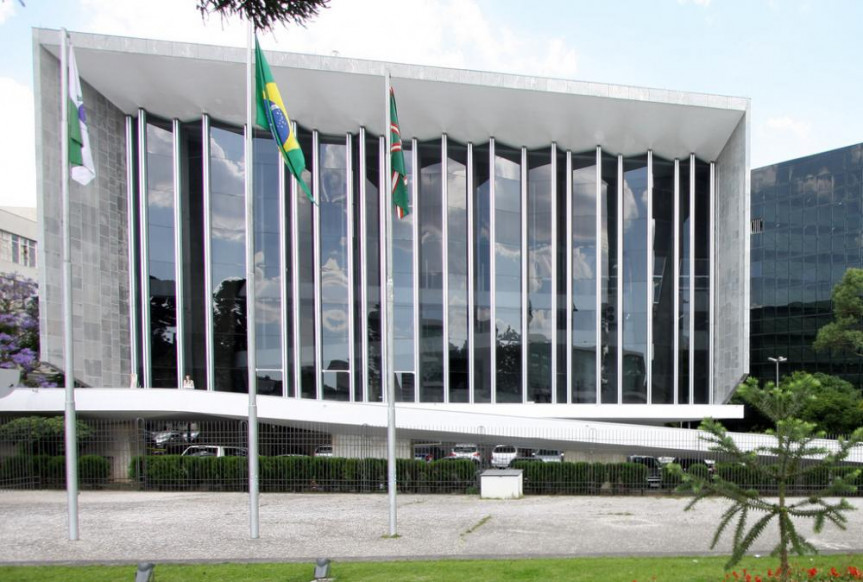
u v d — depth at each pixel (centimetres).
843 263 3972
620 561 809
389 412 1030
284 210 2338
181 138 2308
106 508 1300
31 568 803
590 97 2266
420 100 2258
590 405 2302
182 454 1647
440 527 1082
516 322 2467
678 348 2539
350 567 785
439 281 2427
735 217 2398
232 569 784
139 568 705
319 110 2292
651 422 2500
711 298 2597
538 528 1077
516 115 2345
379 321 2386
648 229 2548
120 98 2212
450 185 2477
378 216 2419
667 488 1562
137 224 2278
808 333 4094
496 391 2420
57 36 1964
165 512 1245
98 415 1853
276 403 1777
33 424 1727
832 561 812
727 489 594
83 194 2088
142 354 2216
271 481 1563
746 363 2284
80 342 2047
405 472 1562
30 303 3325
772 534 1040
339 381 2333
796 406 591
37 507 1320
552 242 2500
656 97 2286
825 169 4112
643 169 2592
